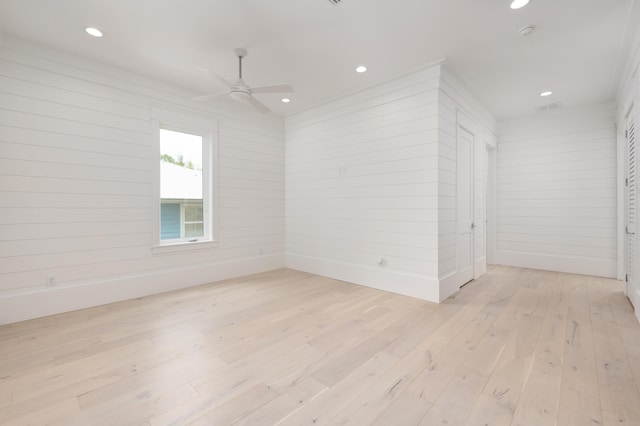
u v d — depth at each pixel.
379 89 3.93
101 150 3.39
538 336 2.53
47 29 2.73
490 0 2.32
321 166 4.76
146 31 2.77
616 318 2.91
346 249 4.41
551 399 1.70
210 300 3.51
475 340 2.46
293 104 4.75
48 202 3.05
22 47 2.90
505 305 3.31
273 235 5.26
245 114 4.82
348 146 4.34
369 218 4.09
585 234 4.71
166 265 3.92
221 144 4.51
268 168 5.16
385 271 3.89
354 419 1.55
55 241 3.09
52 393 1.76
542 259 5.11
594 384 1.84
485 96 4.30
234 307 3.27
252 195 4.94
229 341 2.45
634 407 1.63
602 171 4.55
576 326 2.72
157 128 3.83
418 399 1.71
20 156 2.90
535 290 3.88
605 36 2.79
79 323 2.81
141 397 1.72
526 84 3.89
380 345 2.38
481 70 3.52
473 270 4.43
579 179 4.75
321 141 4.75
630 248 3.40
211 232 4.42
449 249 3.69
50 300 3.02
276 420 1.54
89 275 3.30
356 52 3.13
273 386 1.84
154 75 3.70
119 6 2.40
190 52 3.15
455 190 3.84
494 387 1.82
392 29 2.73
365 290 3.92
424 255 3.51
